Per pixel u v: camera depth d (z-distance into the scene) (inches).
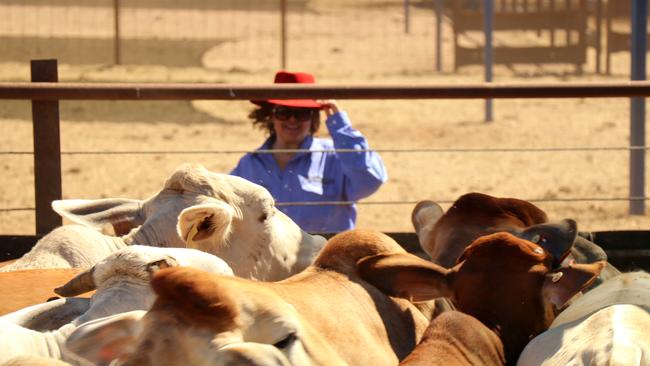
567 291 209.5
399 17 2230.6
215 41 1786.4
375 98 351.9
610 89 358.3
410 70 1537.9
